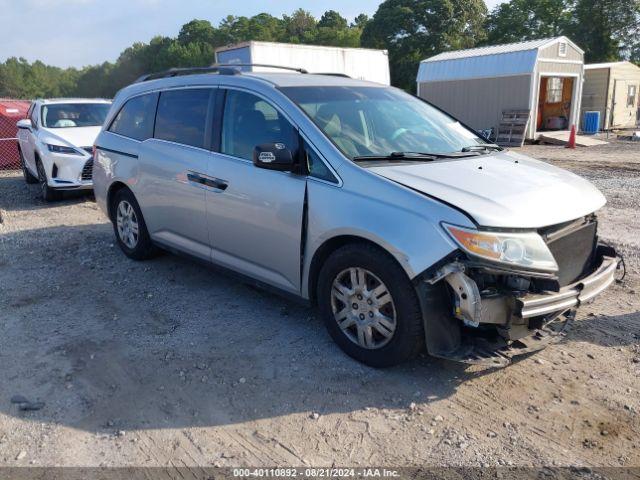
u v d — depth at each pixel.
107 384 3.62
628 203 8.99
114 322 4.55
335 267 3.74
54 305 4.90
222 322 4.53
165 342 4.19
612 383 3.61
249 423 3.23
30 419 3.26
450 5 45.41
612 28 43.50
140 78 6.11
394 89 5.14
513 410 3.33
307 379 3.66
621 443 3.04
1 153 14.26
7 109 14.41
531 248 3.23
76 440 3.08
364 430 3.16
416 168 3.77
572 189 3.79
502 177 3.73
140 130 5.62
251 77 4.59
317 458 2.93
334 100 4.39
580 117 27.03
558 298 3.38
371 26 48.56
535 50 20.44
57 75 138.25
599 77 26.33
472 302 3.15
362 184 3.61
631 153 17.41
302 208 3.88
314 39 72.38
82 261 6.06
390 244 3.34
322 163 3.85
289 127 4.11
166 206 5.19
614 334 4.27
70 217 8.41
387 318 3.56
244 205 4.30
